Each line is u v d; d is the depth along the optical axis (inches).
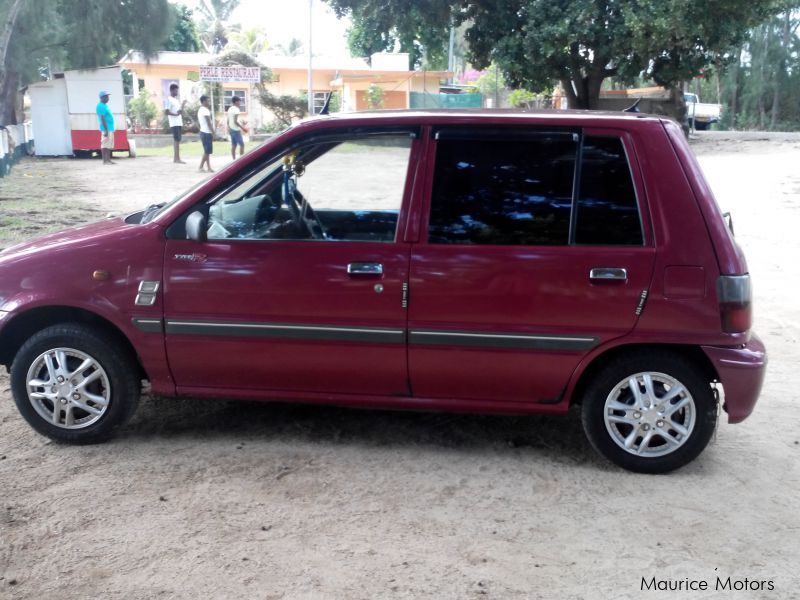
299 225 165.2
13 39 949.2
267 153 166.6
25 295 165.8
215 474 161.2
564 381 160.4
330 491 154.7
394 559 131.3
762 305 303.3
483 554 133.2
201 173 775.1
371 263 159.9
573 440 181.8
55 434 172.1
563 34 780.0
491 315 158.2
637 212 156.5
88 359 168.6
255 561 129.9
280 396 169.3
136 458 168.2
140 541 135.3
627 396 162.6
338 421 190.4
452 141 162.1
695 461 171.0
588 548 135.6
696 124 1672.0
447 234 160.1
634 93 1208.8
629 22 741.3
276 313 162.9
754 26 815.1
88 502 148.6
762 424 193.2
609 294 155.3
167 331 165.6
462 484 158.9
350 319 161.3
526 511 148.3
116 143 995.9
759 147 987.9
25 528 138.9
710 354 155.1
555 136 159.5
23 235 406.3
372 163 163.5
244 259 163.0
